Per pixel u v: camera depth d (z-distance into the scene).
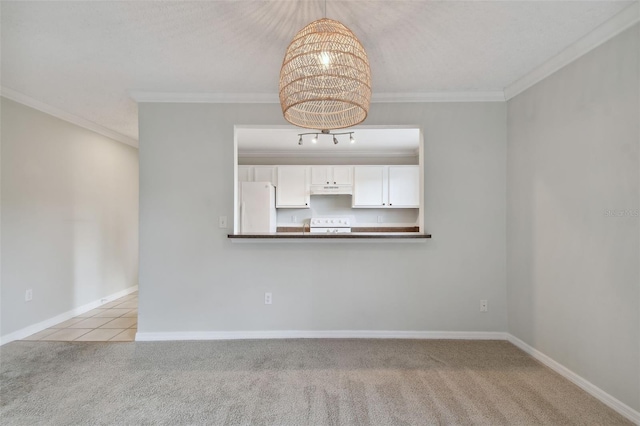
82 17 1.76
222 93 2.85
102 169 4.00
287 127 2.96
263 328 2.91
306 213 5.53
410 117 2.89
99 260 3.95
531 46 2.08
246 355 2.53
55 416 1.78
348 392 2.01
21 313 2.92
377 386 2.07
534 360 2.43
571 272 2.12
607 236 1.86
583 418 1.75
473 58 2.24
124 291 4.44
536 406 1.86
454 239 2.88
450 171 2.88
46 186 3.19
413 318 2.91
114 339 2.88
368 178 5.21
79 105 3.13
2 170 2.75
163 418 1.76
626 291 1.76
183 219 2.87
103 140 4.02
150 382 2.13
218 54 2.18
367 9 1.70
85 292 3.72
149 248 2.86
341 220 5.37
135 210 4.68
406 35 1.96
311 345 2.72
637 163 1.70
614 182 1.82
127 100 3.01
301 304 2.92
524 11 1.72
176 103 2.88
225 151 2.89
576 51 2.04
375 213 5.49
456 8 1.70
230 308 2.90
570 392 2.00
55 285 3.30
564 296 2.18
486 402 1.90
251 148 5.18
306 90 1.54
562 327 2.20
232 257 2.89
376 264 2.92
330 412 1.81
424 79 2.59
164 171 2.87
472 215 2.87
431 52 2.16
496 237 2.86
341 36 1.49
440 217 2.88
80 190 3.64
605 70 1.87
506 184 2.85
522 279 2.63
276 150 5.32
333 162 5.47
